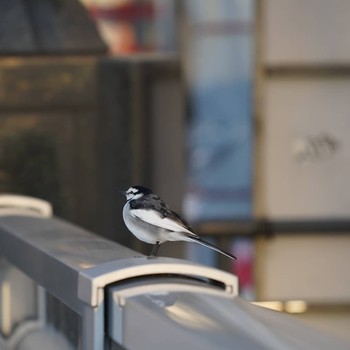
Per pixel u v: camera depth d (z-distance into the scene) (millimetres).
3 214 9430
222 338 4539
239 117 13711
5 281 8562
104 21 13023
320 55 13312
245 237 13406
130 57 12227
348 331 13367
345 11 13250
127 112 12055
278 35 13328
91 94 12023
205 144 13688
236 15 13648
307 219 13445
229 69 13719
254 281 13391
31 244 7309
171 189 12312
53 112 12000
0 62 11914
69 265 6078
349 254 13453
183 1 13508
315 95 13406
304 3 13273
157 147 12242
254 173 13508
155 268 5504
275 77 13406
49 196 11992
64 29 12383
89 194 12047
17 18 12234
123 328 5234
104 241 7293
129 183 12078
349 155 13414
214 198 13586
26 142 11953
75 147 12023
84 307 5684
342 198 13453
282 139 13453
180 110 12273
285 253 13414
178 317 4852
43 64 11977
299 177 13453
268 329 4691
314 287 13406
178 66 12266
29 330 7594
